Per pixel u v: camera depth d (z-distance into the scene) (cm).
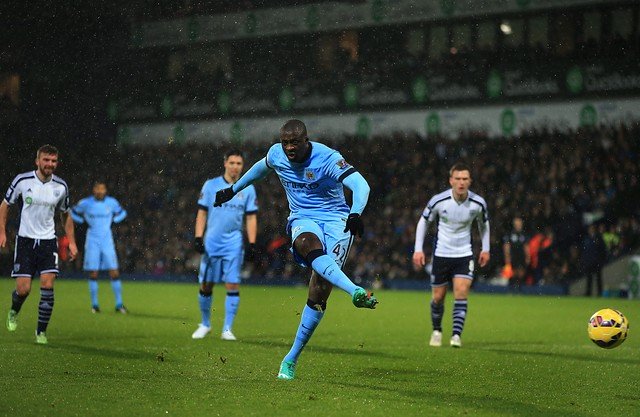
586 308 1888
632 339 1194
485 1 3020
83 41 2781
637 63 2866
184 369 754
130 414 518
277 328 1290
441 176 3000
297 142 660
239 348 962
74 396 577
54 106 2872
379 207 3042
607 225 2575
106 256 1561
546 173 2844
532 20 3022
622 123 2861
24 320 1318
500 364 851
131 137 3106
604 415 562
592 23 2927
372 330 1304
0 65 2755
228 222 1102
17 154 2869
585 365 857
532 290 2541
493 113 3089
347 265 2862
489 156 2994
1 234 966
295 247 670
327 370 773
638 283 2341
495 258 2636
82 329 1205
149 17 2947
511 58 3067
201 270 1108
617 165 2756
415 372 772
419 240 1104
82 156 3028
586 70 2938
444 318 1589
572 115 2958
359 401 582
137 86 3036
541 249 2542
